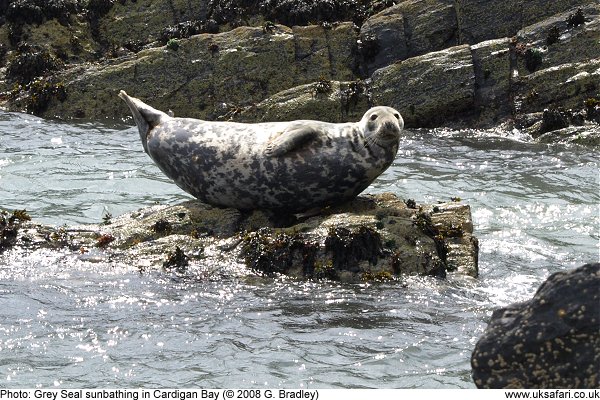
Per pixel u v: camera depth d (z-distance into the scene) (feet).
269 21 164.55
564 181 116.57
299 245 81.82
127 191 111.45
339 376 63.82
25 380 62.95
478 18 160.15
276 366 65.41
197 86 156.97
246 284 79.20
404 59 158.92
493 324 48.85
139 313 73.82
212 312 74.08
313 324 72.02
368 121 87.25
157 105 156.46
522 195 110.73
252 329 71.10
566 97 145.89
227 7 171.32
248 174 88.17
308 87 150.10
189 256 83.10
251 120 148.87
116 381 63.00
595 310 46.73
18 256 83.35
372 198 91.09
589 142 134.31
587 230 98.63
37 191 110.42
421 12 161.58
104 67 159.22
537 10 159.43
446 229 86.12
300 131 86.74
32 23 172.35
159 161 93.25
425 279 80.23
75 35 172.96
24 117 152.56
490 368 48.03
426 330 71.05
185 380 63.36
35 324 71.51
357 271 80.48
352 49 159.02
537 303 48.08
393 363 65.62
